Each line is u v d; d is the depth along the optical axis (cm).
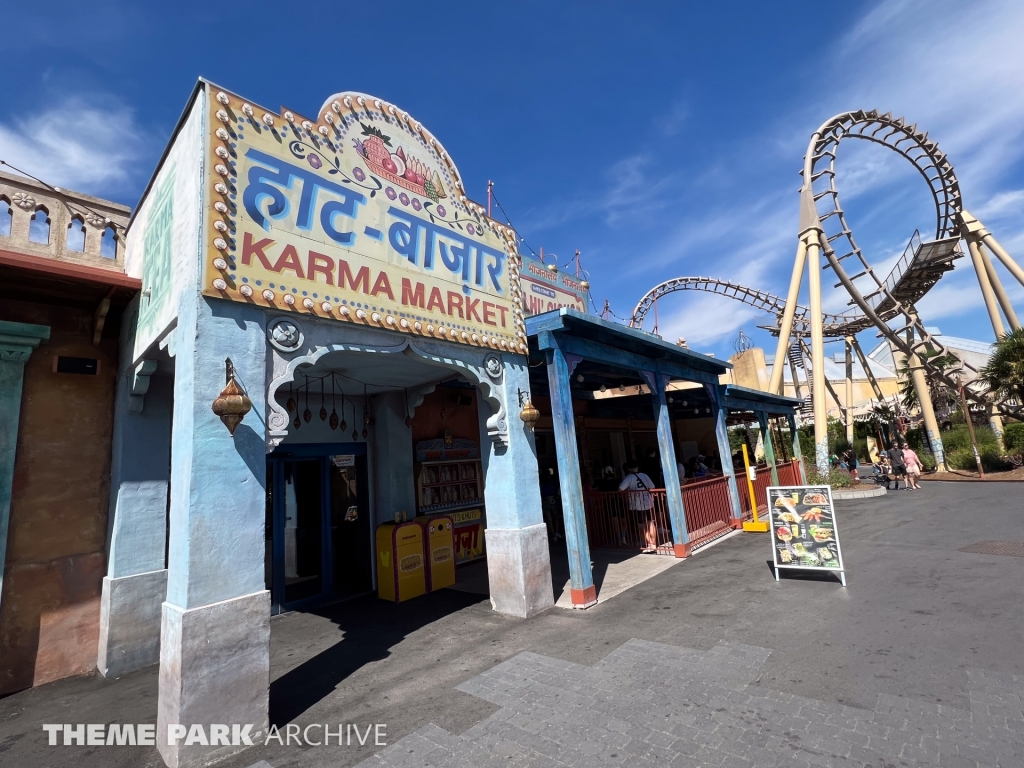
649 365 970
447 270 636
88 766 363
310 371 689
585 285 1434
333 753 355
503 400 686
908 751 301
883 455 2077
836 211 2394
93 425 604
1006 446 2167
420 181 625
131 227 654
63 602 557
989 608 522
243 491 403
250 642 386
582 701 399
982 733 313
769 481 1556
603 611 635
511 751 338
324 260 493
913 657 425
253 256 435
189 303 404
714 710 367
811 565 684
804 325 3219
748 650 470
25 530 543
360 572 858
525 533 655
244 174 444
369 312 523
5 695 508
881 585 639
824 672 412
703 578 755
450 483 985
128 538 581
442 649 543
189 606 362
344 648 570
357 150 554
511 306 734
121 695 495
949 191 2550
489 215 731
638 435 1798
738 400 1484
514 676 457
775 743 321
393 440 877
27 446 553
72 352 597
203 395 389
